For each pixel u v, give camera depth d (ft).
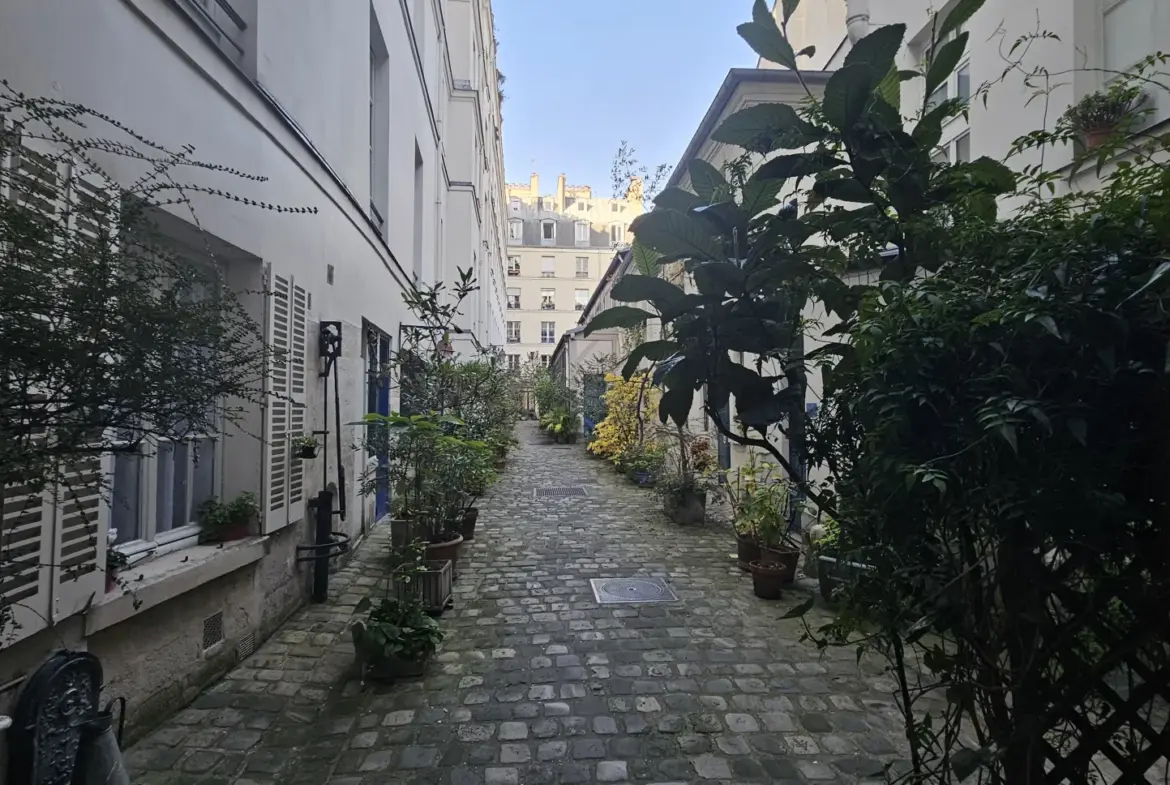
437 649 12.85
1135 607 3.56
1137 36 10.50
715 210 5.33
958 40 5.02
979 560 4.25
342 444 18.43
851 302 5.57
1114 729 3.96
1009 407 3.41
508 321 153.48
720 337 5.36
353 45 19.44
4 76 6.46
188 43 9.77
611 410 42.29
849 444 5.09
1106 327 3.32
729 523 25.93
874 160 4.91
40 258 4.58
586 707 10.45
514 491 34.63
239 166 11.50
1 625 5.64
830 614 14.79
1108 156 4.52
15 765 6.40
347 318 18.76
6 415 4.64
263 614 12.89
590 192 175.22
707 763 8.83
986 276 4.15
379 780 8.39
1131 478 3.55
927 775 5.16
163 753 8.81
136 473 10.12
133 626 8.92
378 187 24.99
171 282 6.20
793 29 26.66
